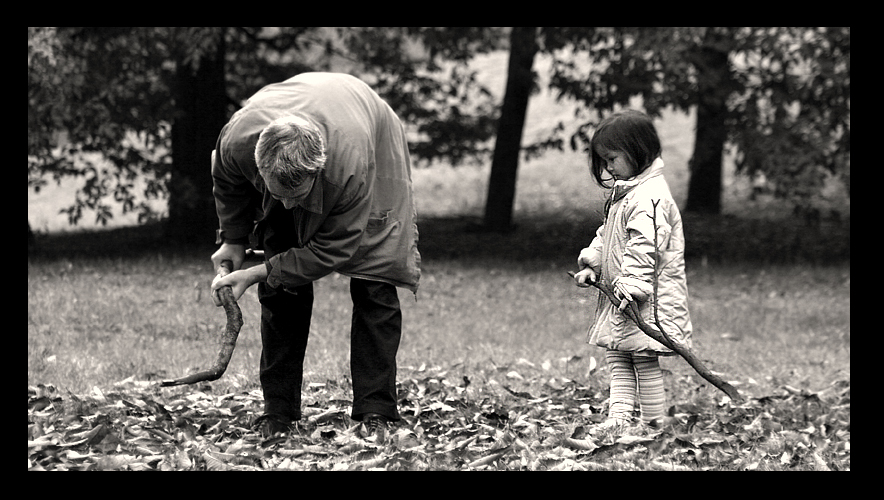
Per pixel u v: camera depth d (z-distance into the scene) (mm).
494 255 16031
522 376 6656
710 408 5727
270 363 4398
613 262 4492
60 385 5797
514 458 3883
